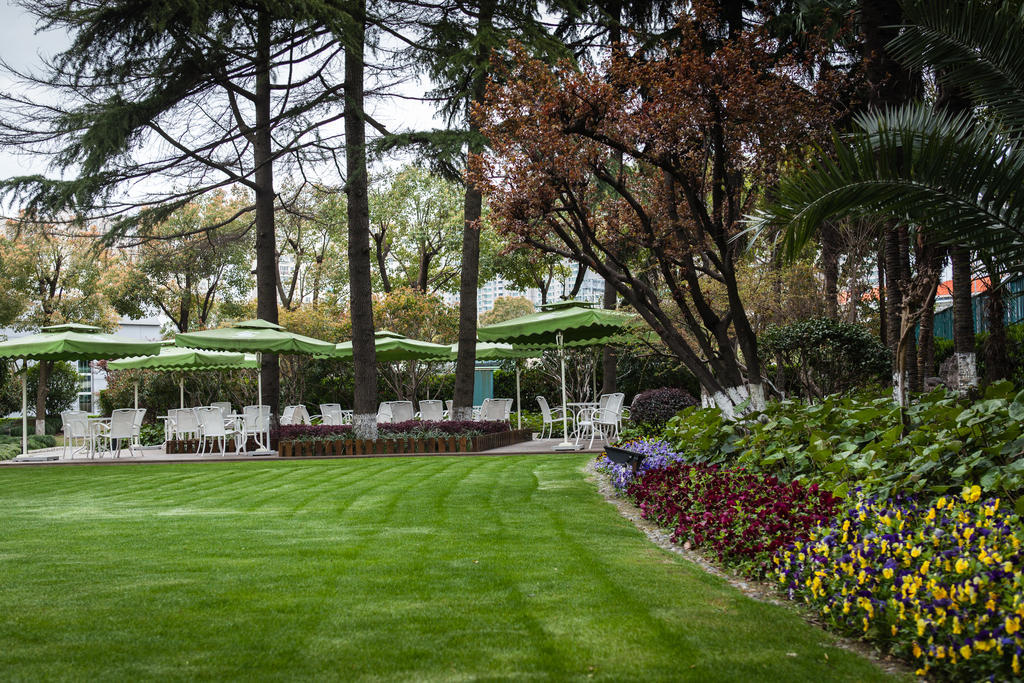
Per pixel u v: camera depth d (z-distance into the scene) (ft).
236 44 49.57
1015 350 38.78
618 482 27.58
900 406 21.15
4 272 84.07
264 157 55.57
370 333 50.26
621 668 10.72
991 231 16.67
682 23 27.37
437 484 31.12
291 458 47.24
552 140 25.75
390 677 10.51
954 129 16.96
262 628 12.59
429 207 103.96
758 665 10.81
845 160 16.96
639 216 28.78
